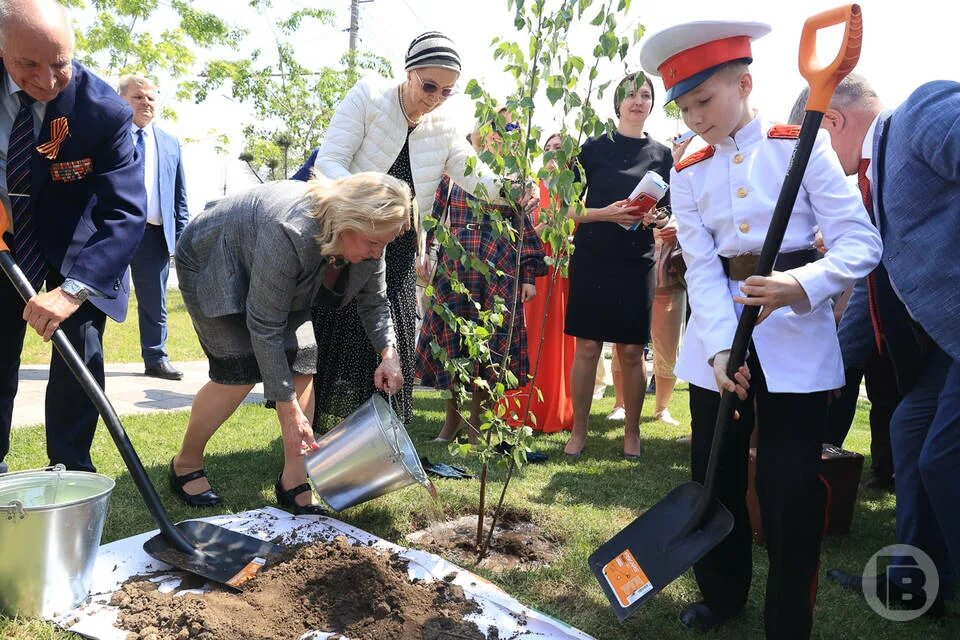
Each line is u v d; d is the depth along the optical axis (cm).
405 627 216
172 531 246
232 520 285
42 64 234
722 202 213
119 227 271
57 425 282
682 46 200
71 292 253
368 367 346
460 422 434
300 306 285
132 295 1461
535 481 373
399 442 281
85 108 267
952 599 266
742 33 199
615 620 235
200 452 313
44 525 208
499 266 398
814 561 205
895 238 224
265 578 235
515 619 224
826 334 207
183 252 291
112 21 1515
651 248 425
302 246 255
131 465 245
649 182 377
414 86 316
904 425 263
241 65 1716
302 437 269
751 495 304
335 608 224
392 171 338
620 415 559
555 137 384
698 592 254
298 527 283
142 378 605
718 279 215
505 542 289
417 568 253
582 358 432
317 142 1856
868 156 275
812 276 187
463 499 331
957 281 211
